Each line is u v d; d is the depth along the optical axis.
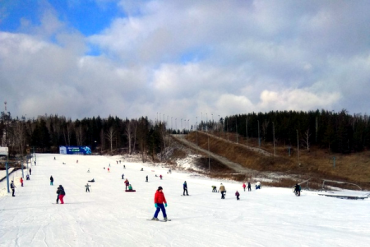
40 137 156.25
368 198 45.44
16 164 99.19
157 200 20.02
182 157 124.81
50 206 30.58
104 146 177.38
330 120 128.00
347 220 21.53
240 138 163.25
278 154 116.56
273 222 19.94
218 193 46.81
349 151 112.69
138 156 137.62
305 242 13.21
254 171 98.12
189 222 19.33
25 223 20.20
